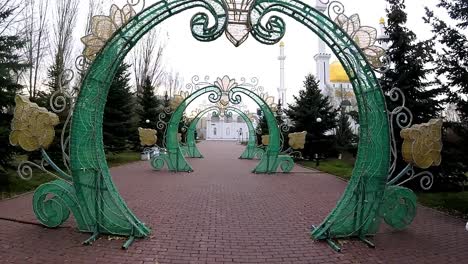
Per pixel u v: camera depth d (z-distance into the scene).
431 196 9.95
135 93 27.44
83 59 5.73
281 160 15.63
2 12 11.61
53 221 5.89
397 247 5.47
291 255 5.08
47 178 11.62
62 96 5.66
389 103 10.94
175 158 15.40
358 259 4.96
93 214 5.65
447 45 8.75
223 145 43.34
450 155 9.44
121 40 5.70
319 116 21.23
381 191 5.82
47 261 4.59
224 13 5.29
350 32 5.63
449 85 8.83
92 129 5.74
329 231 5.69
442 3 8.81
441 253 5.25
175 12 5.58
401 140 10.63
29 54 17.61
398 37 11.02
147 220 6.74
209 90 16.20
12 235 5.56
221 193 9.98
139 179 12.59
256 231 6.20
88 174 5.69
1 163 9.83
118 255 4.88
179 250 5.15
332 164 19.59
